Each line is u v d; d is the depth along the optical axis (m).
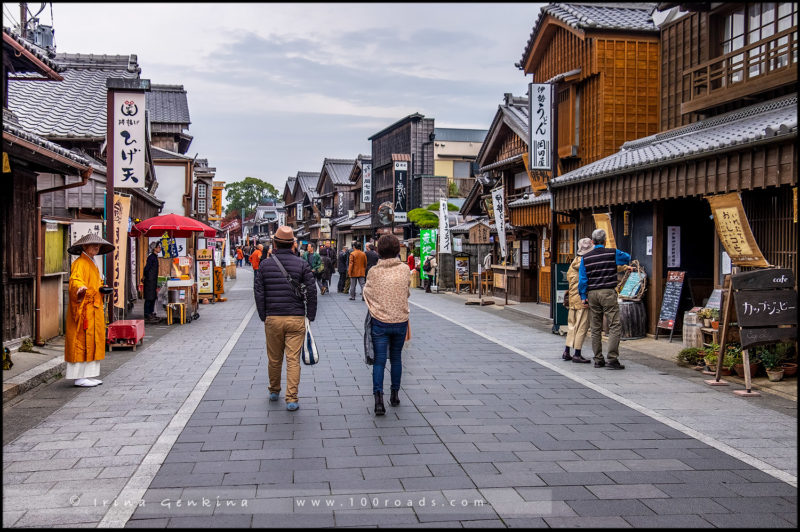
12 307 9.20
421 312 17.17
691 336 9.88
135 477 4.57
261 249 23.91
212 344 11.17
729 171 8.60
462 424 6.00
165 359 9.59
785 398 7.11
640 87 15.73
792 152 7.45
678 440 5.53
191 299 15.20
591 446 5.34
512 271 20.31
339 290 24.98
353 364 9.20
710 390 7.52
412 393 7.34
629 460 5.00
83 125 14.67
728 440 5.55
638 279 11.82
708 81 11.06
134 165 11.59
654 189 10.46
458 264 24.47
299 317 6.60
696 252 11.73
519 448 5.27
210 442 5.40
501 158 22.47
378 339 6.43
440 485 4.44
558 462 4.94
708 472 4.74
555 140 14.82
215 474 4.64
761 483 4.53
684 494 4.32
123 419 6.14
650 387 7.68
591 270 8.90
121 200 11.69
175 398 7.03
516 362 9.40
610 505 4.12
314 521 3.85
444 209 24.70
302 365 9.08
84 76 19.36
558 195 14.29
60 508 4.04
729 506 4.12
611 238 12.43
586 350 10.58
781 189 8.48
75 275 7.54
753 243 7.93
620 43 15.63
